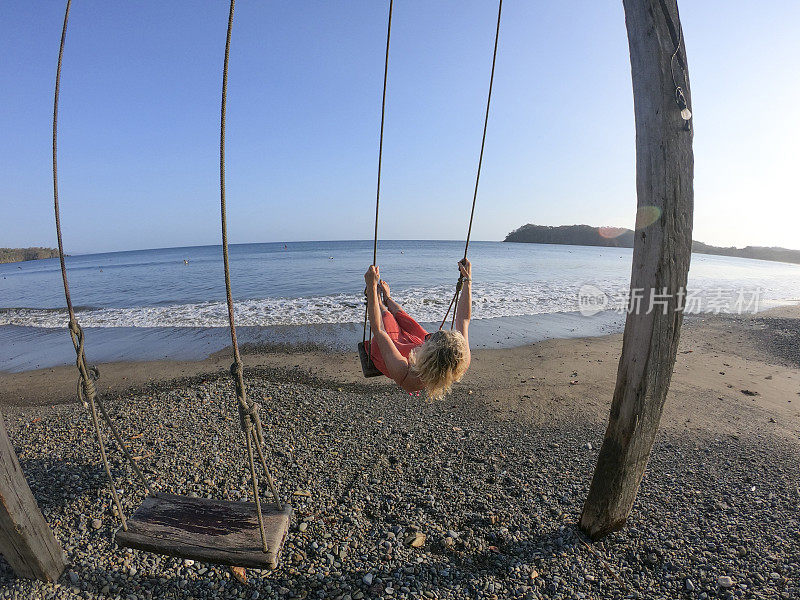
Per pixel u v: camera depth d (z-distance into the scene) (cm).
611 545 401
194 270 4078
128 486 484
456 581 366
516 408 736
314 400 753
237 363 270
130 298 2245
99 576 361
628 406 362
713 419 686
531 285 2473
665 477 513
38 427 654
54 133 271
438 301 1830
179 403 722
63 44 271
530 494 485
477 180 404
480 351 1119
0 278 4191
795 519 430
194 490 483
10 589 339
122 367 1027
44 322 1638
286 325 1441
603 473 389
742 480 502
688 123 315
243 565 285
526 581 365
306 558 391
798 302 1972
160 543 293
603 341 1228
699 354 1098
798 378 898
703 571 370
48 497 461
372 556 393
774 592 346
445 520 442
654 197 320
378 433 633
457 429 649
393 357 343
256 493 283
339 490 491
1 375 1008
